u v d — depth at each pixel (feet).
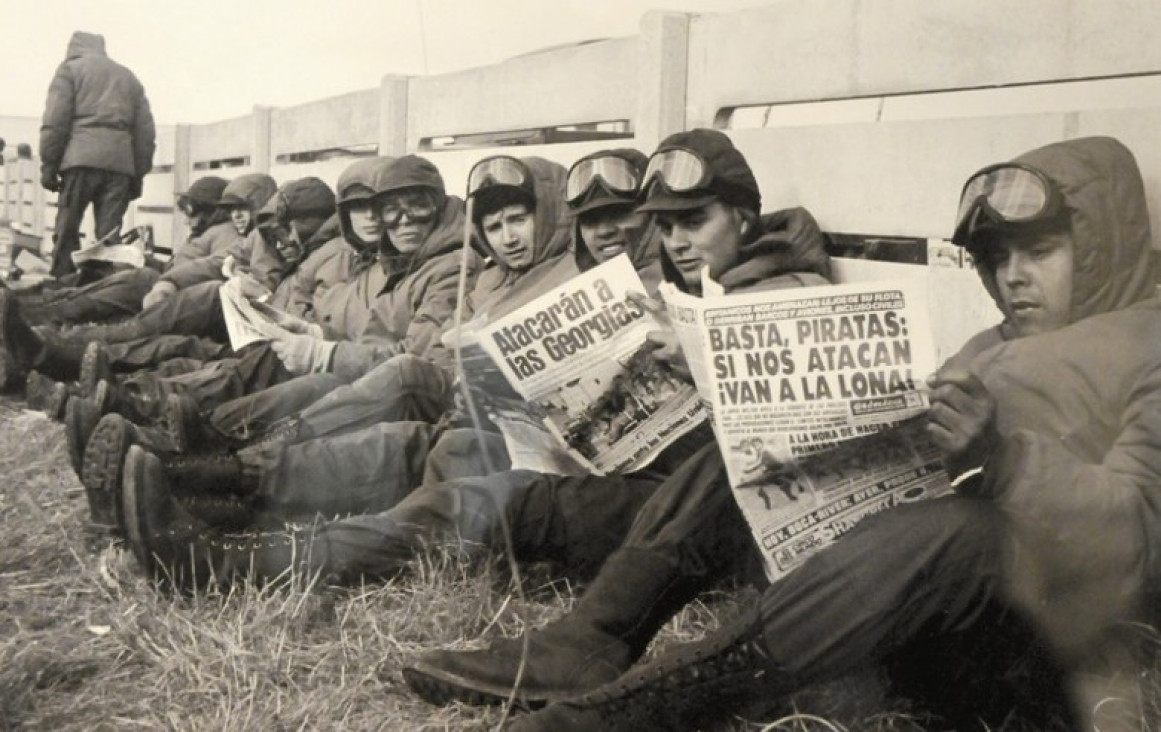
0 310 13.70
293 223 15.55
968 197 6.66
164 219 28.55
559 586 8.09
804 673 5.32
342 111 19.94
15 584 8.55
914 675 5.97
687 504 6.35
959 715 5.90
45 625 7.82
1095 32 7.29
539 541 7.63
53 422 13.00
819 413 5.58
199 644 7.21
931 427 5.30
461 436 8.50
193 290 14.55
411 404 9.34
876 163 8.87
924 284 5.46
